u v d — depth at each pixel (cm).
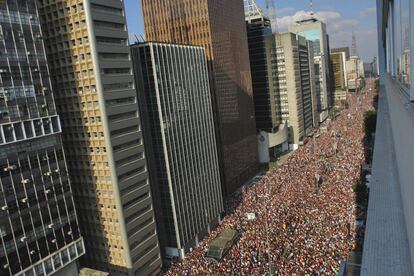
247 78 18575
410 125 1412
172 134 11225
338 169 14175
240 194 14975
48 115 7831
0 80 6925
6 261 6981
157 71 10738
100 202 9644
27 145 7419
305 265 7475
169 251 11494
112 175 9238
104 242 9850
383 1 3956
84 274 8462
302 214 10306
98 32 8981
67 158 9925
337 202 10544
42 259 7650
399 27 2698
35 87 7581
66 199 8206
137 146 10056
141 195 10081
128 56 9919
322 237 8606
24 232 7306
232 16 17038
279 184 13950
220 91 15650
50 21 9294
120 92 9550
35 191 7531
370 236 1989
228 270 8181
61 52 9306
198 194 12388
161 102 10838
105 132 9075
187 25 15588
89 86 9081
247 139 18300
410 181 1412
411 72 1916
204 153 12975
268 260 8156
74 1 8844
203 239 11644
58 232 8012
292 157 18338
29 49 7475
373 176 2955
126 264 9638
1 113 6944
